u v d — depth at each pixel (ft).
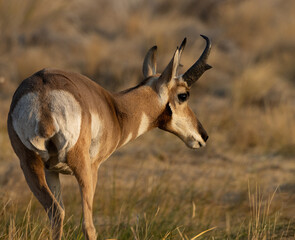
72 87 39.86
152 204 62.39
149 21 183.11
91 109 40.83
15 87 135.44
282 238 51.90
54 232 39.24
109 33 178.09
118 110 46.80
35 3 157.07
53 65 144.25
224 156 95.91
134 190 67.67
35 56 143.64
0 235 46.44
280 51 170.09
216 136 107.96
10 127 39.63
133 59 153.17
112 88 140.26
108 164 86.53
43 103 38.09
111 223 56.29
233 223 59.93
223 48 168.35
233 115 118.52
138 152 95.66
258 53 170.30
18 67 141.38
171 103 50.19
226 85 142.51
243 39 177.17
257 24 185.88
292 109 122.62
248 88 132.77
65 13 173.58
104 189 68.74
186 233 54.80
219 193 73.82
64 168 41.68
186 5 200.75
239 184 78.13
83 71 146.72
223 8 195.00
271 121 110.11
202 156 96.48
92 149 42.57
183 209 64.54
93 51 149.07
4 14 151.53
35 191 39.68
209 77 145.59
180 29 172.04
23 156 39.52
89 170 39.70
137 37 171.22
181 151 98.73
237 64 159.43
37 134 37.96
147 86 49.73
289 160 95.09
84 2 186.70
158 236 52.11
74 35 167.32
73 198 65.82
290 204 66.69
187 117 51.60
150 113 49.24
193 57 148.77
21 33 156.56
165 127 51.03
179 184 77.10
